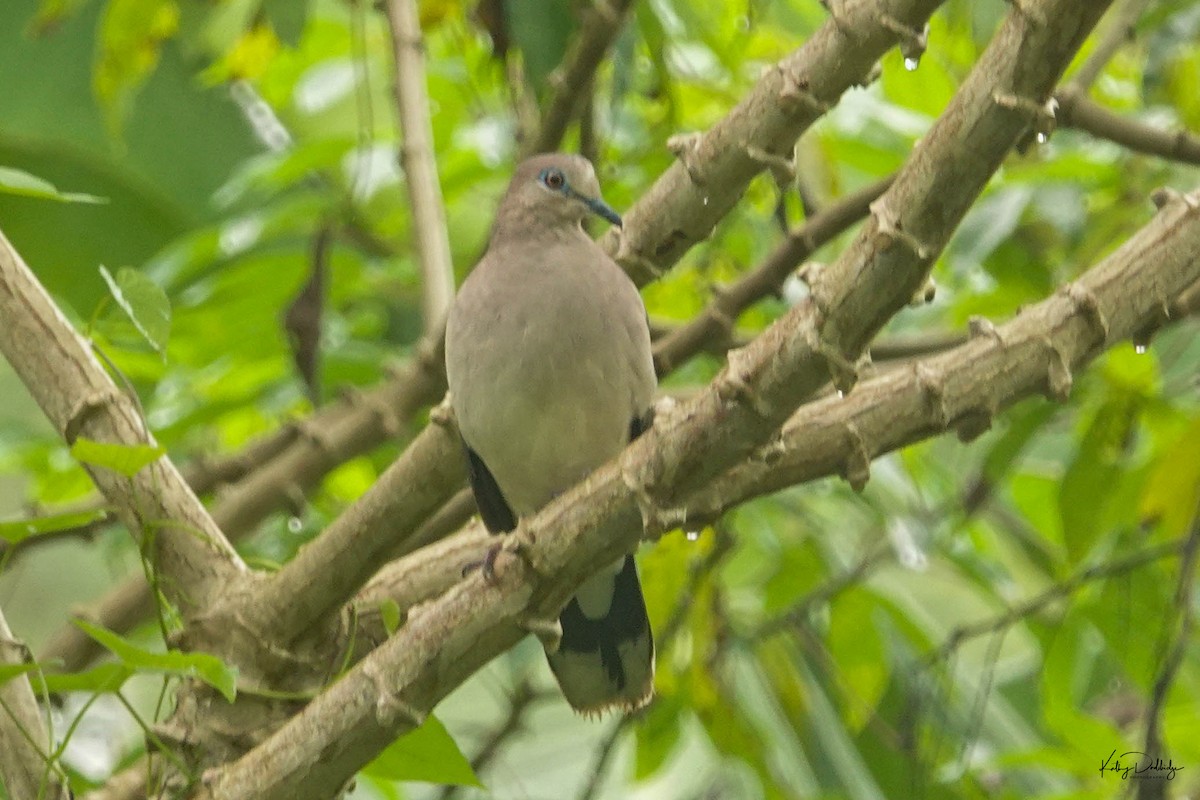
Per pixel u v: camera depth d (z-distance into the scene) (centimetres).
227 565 760
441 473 744
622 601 802
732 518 1062
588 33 855
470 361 834
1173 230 642
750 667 1079
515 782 1037
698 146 783
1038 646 1088
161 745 679
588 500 637
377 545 745
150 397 1110
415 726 667
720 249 1130
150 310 678
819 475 676
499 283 841
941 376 649
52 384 747
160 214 1238
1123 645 1008
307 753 666
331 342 1134
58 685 629
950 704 1038
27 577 1409
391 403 971
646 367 844
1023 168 1039
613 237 875
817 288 591
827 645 1095
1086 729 897
